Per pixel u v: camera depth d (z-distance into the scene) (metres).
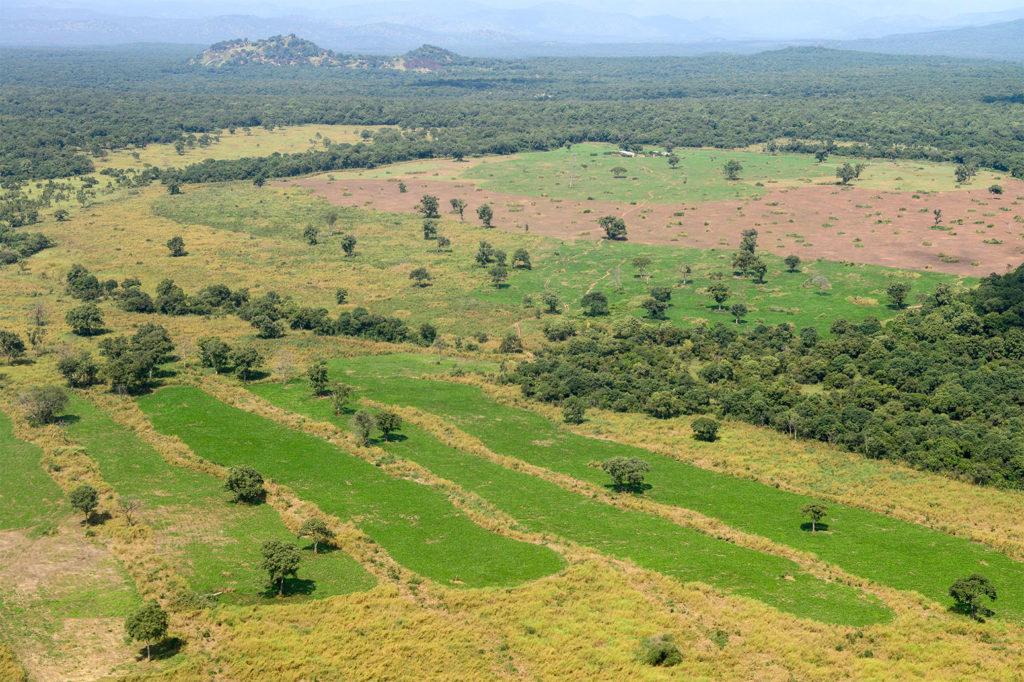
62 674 71.69
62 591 83.88
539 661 76.62
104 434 127.38
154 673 72.25
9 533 95.12
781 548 99.56
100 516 100.19
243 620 81.19
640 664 76.69
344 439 130.38
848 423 136.00
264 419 136.75
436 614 83.88
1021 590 90.81
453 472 121.50
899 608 86.88
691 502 113.56
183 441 126.38
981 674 75.25
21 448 119.88
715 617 84.44
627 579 91.81
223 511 104.31
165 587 85.25
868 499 114.31
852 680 74.25
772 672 75.81
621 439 136.75
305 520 102.06
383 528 102.50
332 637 78.88
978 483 119.56
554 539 101.19
